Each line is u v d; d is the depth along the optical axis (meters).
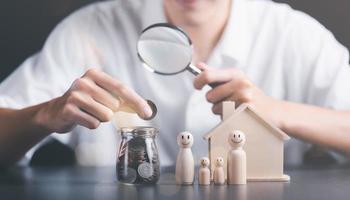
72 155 1.84
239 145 1.12
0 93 1.84
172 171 1.42
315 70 1.92
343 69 1.91
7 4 1.88
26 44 1.88
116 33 1.92
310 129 1.58
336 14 1.94
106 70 1.92
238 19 1.89
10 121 1.54
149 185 1.13
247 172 1.16
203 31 1.88
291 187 1.10
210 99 1.34
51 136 1.82
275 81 1.92
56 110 1.39
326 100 1.90
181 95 1.86
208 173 1.12
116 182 1.21
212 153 1.14
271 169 1.17
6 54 1.87
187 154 1.13
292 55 1.93
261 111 1.54
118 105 1.24
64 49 1.90
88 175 1.38
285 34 1.93
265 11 1.94
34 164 1.76
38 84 1.85
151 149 1.14
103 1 1.94
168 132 1.86
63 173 1.44
